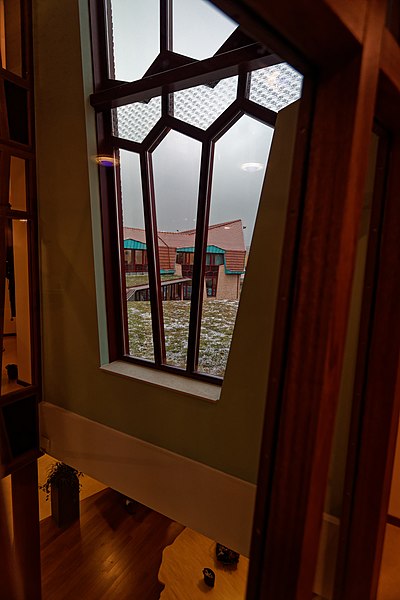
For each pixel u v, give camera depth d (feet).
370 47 2.32
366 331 4.20
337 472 4.53
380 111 3.17
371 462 4.38
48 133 10.50
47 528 16.24
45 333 11.87
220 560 13.73
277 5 2.00
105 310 10.73
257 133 8.09
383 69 2.59
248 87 7.93
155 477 9.62
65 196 10.51
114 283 10.93
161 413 9.43
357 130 2.38
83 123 9.62
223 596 12.67
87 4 9.07
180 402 9.03
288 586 3.05
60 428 11.68
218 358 9.55
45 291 11.60
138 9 8.82
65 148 10.19
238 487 8.05
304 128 2.62
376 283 4.05
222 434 8.31
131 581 14.06
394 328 4.06
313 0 1.92
